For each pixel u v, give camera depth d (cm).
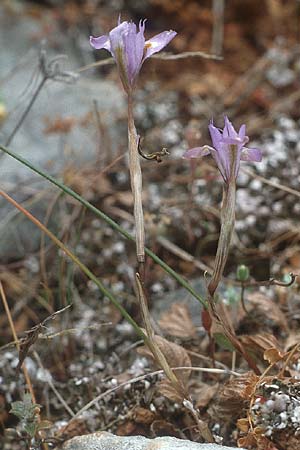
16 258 77
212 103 91
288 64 94
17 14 97
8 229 77
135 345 68
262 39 102
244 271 64
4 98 86
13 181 79
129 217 79
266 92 92
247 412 60
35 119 84
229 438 61
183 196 80
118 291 76
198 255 77
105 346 72
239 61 100
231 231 58
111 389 63
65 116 85
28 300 76
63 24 100
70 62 94
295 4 103
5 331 74
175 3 103
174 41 99
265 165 80
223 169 57
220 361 67
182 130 86
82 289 77
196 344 68
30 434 60
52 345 72
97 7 104
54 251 77
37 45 94
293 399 59
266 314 67
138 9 104
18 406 60
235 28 103
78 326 73
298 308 69
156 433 63
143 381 65
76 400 67
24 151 82
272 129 85
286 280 69
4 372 68
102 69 96
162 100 92
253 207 78
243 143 56
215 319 60
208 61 99
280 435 58
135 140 58
